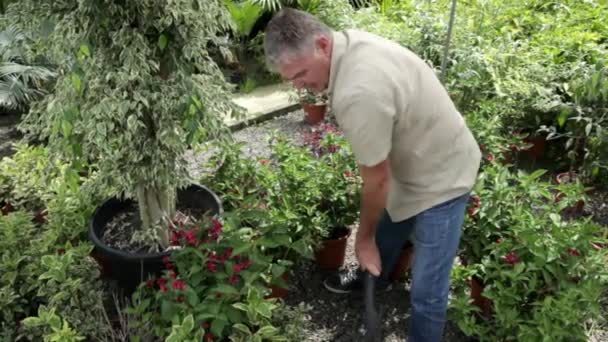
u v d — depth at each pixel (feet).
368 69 5.54
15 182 10.44
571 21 16.30
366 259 6.95
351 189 9.46
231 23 8.25
